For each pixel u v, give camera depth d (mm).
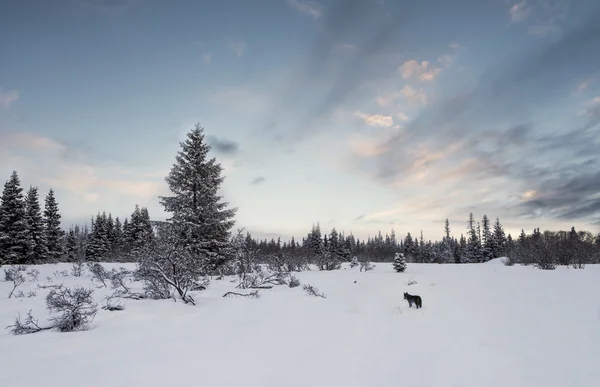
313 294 13461
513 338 5980
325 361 5090
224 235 24969
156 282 12352
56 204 46906
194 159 24641
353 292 14234
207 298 12508
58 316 8547
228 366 4902
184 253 12773
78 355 5570
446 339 6172
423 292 12844
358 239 113625
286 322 8219
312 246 71125
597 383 4000
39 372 4695
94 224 53250
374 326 7566
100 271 16469
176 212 23672
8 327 7656
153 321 8430
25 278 17328
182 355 5496
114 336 6945
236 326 7797
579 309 8000
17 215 37594
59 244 46812
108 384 4215
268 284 17156
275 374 4551
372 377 4391
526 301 9406
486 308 8844
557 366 4578
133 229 53250
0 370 4801
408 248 74812
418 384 4121
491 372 4453
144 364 5020
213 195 25172
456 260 67875
